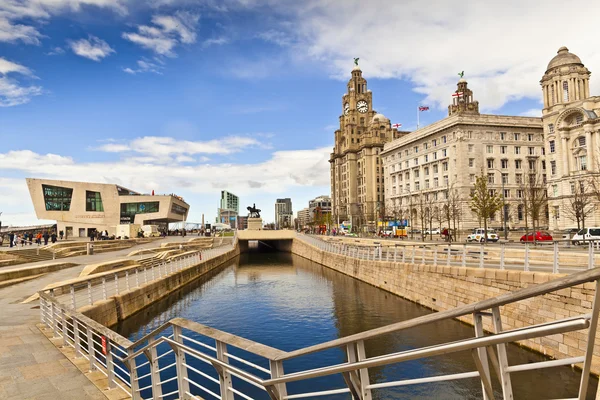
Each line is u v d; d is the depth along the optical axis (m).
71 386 8.49
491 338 2.56
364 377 3.75
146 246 66.75
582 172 68.06
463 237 72.81
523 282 18.77
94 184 97.62
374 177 149.12
